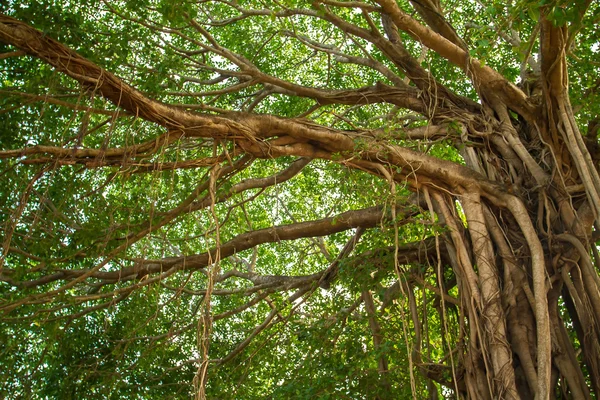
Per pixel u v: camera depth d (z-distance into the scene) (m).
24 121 9.57
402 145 9.86
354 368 9.91
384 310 10.82
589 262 8.38
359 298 11.41
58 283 12.84
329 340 10.65
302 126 8.72
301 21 14.77
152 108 7.93
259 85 13.72
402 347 9.87
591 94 9.70
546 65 8.58
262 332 12.52
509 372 7.87
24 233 9.77
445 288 10.19
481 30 7.79
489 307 8.33
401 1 13.80
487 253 8.73
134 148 8.02
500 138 9.79
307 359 10.52
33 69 9.70
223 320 13.55
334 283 11.59
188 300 13.04
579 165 8.46
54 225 10.02
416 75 10.35
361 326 10.66
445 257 10.14
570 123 8.74
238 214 15.16
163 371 12.00
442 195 9.22
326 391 9.74
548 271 8.79
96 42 9.31
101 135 10.84
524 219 8.77
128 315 11.09
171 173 8.89
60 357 11.41
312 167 14.48
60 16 8.80
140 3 9.62
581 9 6.91
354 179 8.91
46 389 11.24
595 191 8.26
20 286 10.32
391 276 10.62
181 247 13.98
